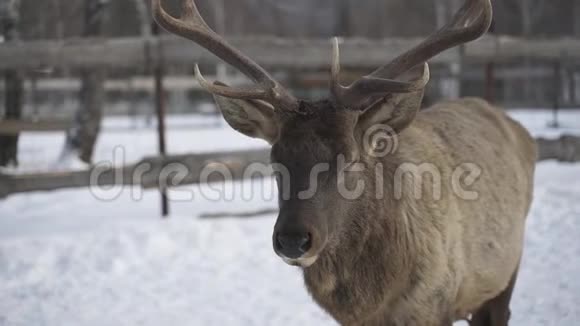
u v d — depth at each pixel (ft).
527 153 19.36
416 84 13.19
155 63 31.01
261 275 24.85
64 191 41.57
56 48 30.09
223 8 130.00
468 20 16.46
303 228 12.34
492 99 38.50
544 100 85.25
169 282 24.31
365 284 13.99
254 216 32.17
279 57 32.73
